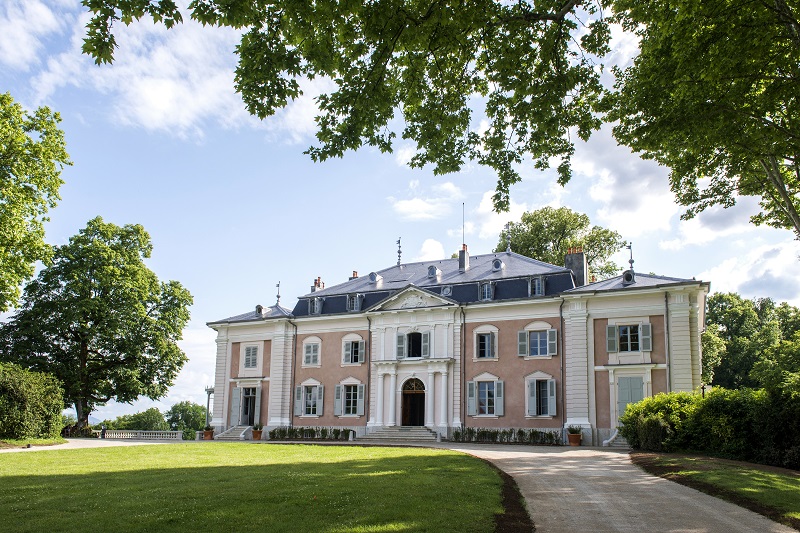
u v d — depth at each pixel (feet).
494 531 29.19
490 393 115.44
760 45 40.47
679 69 44.04
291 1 32.07
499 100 47.80
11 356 130.00
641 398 100.89
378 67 37.35
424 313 122.83
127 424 284.00
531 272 118.52
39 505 36.63
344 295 134.41
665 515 34.06
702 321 115.65
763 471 51.55
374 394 124.67
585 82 45.34
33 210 100.42
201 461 64.59
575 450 82.74
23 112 99.60
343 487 41.06
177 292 150.51
